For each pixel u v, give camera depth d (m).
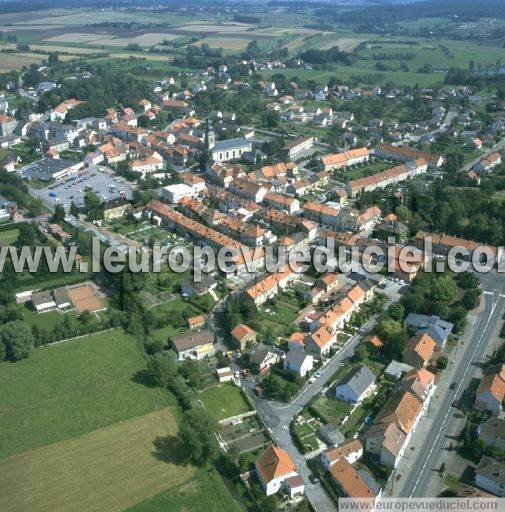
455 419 197.62
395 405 194.00
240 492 172.38
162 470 178.50
